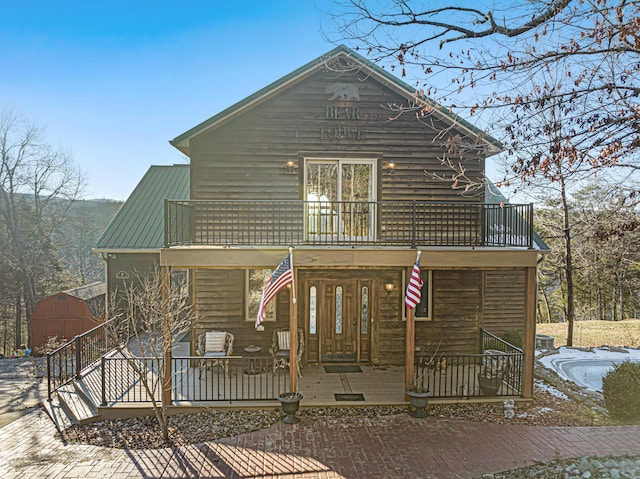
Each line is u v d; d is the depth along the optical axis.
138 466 6.41
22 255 24.97
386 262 8.76
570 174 6.37
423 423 7.84
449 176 10.95
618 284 22.20
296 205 10.72
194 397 8.62
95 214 38.59
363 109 10.85
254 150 10.66
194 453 6.80
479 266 8.82
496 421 7.94
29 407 9.45
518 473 6.00
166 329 7.96
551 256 19.48
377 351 11.17
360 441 7.14
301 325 11.02
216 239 10.59
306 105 10.76
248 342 10.84
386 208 10.83
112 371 10.38
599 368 12.67
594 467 5.85
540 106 6.33
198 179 10.60
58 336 16.69
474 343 11.34
